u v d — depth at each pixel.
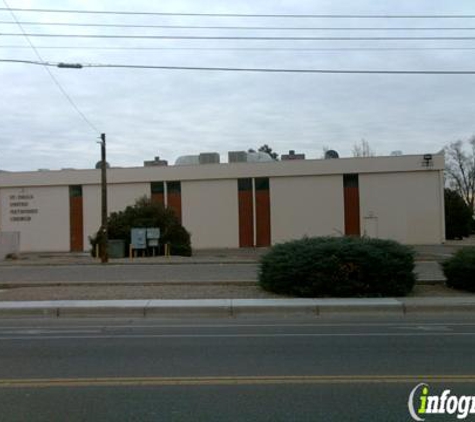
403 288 15.45
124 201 57.16
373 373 7.67
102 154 35.22
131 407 6.25
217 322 12.69
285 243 16.89
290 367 8.06
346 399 6.49
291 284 15.73
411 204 54.38
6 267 29.61
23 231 57.97
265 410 6.10
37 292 16.77
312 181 55.44
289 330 11.36
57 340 10.42
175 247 40.16
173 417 5.89
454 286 16.52
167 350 9.38
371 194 54.72
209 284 18.11
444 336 10.51
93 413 6.06
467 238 68.31
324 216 55.19
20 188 58.19
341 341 10.04
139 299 15.30
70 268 27.91
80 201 57.62
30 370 8.02
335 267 15.40
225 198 56.19
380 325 11.95
